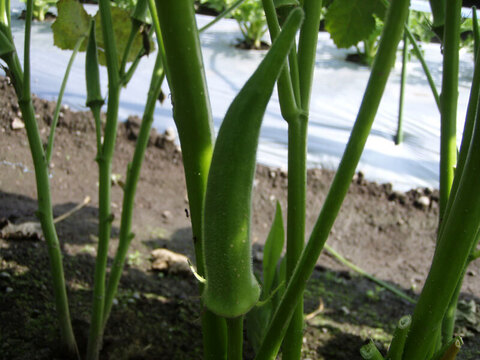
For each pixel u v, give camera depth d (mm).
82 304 720
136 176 552
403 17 277
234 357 345
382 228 1088
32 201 964
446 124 404
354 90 1644
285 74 341
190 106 305
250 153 281
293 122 353
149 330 703
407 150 1316
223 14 439
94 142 1234
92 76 500
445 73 397
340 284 899
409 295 872
